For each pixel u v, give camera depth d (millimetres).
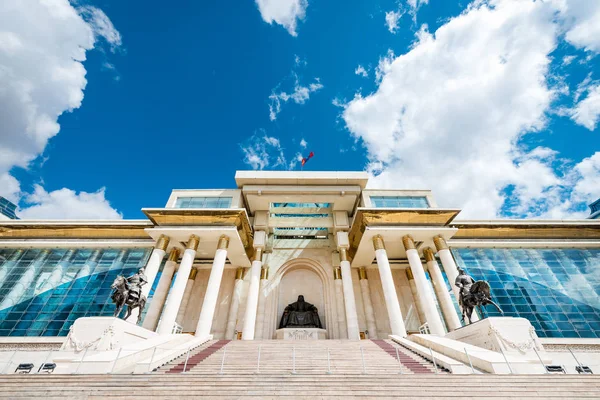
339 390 7340
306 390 7305
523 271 27453
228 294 30781
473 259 28438
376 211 26703
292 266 33969
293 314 29359
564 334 23297
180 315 28750
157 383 7832
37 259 28188
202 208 26703
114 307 25203
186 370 10836
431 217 26672
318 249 33812
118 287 17984
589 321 23953
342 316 28812
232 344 17156
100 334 14547
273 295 30859
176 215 26297
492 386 7605
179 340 16672
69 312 24844
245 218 27656
